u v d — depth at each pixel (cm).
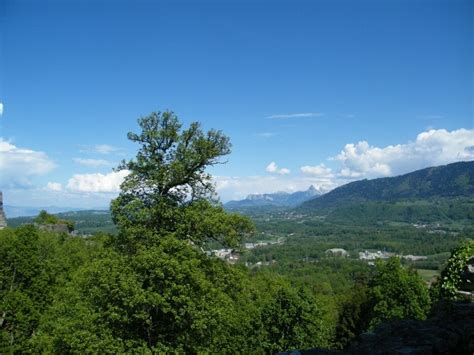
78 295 2406
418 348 1220
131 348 2088
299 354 1351
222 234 2486
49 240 5284
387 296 4494
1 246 4228
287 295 4572
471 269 1855
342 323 5866
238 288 2711
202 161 2544
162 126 2566
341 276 17588
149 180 2384
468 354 1183
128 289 2056
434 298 4328
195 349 2270
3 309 3953
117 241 2478
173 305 2214
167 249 2230
